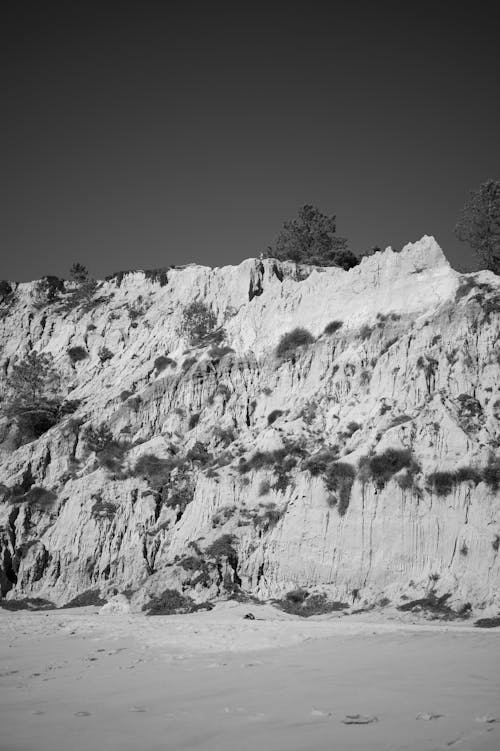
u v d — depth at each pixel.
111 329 88.06
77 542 57.56
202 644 32.03
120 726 18.45
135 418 67.94
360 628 35.00
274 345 65.94
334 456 50.88
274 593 46.59
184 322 76.94
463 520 43.19
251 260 80.88
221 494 53.41
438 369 52.00
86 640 35.12
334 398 57.56
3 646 34.50
